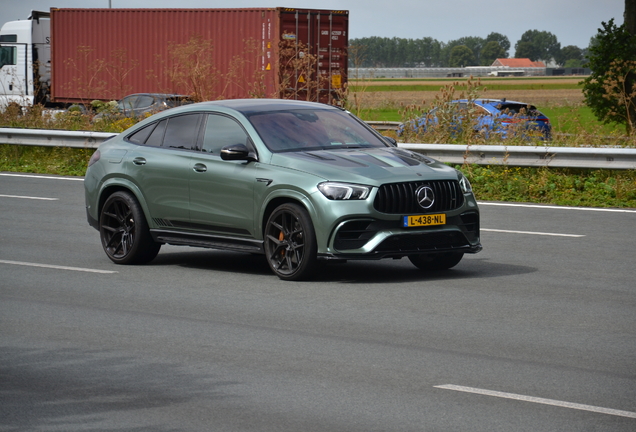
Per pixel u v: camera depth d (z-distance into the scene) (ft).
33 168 69.15
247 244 30.30
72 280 29.89
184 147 32.09
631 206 48.78
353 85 69.62
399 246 27.99
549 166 52.85
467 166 55.06
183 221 31.71
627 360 19.81
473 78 60.80
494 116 60.13
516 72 652.07
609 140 56.70
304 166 28.76
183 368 19.42
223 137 31.17
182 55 80.84
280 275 29.43
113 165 33.65
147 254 33.14
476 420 15.94
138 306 25.73
